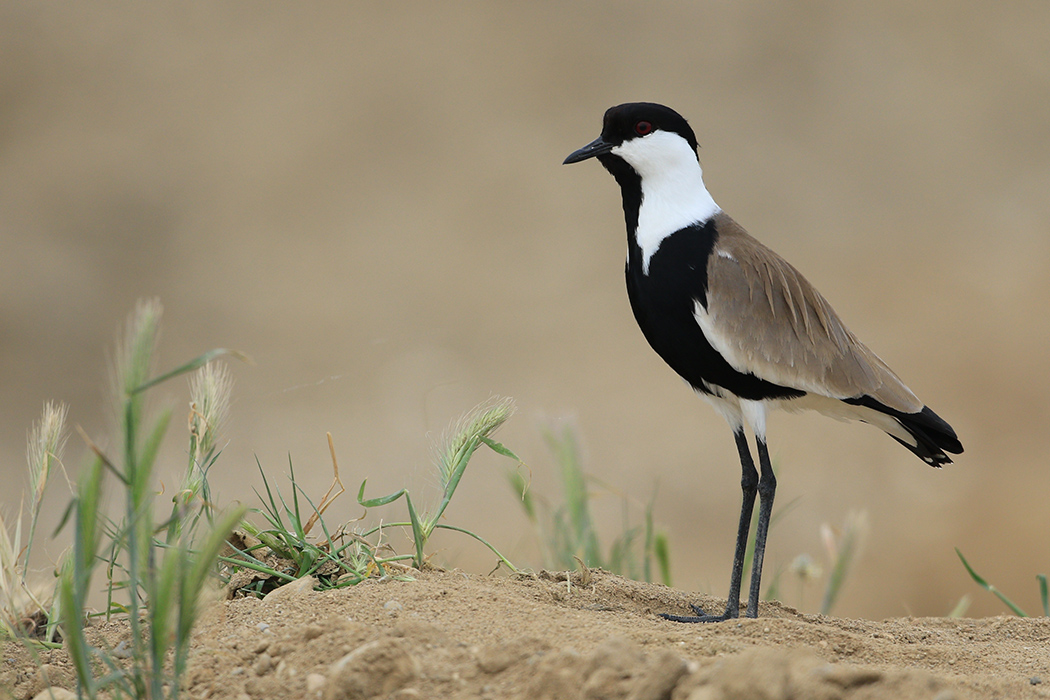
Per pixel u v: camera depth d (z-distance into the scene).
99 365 17.84
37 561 11.19
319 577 6.57
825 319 7.26
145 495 4.47
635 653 4.54
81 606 4.53
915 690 4.21
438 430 15.75
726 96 26.22
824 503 14.64
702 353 7.26
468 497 13.77
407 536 7.12
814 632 5.79
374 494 13.76
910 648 5.77
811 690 4.23
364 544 6.78
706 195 7.55
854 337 7.52
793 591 12.54
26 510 13.19
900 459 15.71
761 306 7.13
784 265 7.31
